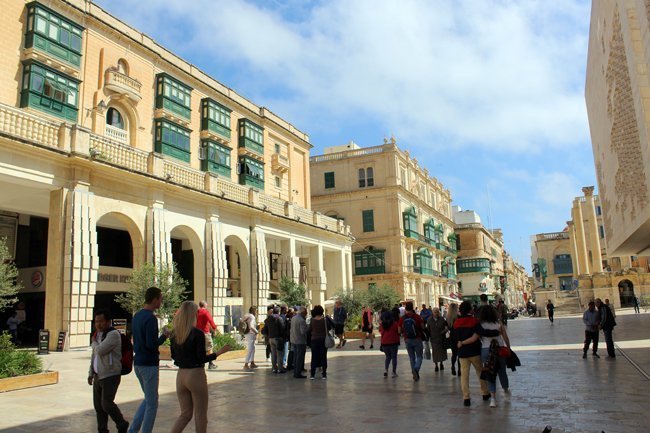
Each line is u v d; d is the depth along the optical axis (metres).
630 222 22.09
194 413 5.81
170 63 27.88
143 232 21.97
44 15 20.97
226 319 25.41
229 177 31.61
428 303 58.28
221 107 31.39
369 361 16.34
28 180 17.62
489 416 7.77
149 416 5.97
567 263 82.00
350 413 8.25
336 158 54.44
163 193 23.09
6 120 17.00
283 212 32.78
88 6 23.30
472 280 77.44
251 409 8.73
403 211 53.09
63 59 21.59
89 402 9.45
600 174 30.33
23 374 11.30
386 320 12.49
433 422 7.46
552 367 13.03
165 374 13.60
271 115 37.31
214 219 26.17
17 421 7.91
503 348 8.80
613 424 7.04
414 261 55.25
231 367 15.20
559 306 55.31
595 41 24.23
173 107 27.52
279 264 32.97
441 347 13.08
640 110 15.83
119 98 24.42
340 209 53.50
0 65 19.39
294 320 12.92
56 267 18.31
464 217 84.62
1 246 13.34
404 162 55.56
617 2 17.28
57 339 17.83
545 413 7.84
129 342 6.83
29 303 23.17
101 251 25.59
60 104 21.19
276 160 36.66
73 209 18.73
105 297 24.62
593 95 28.08
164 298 18.30
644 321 30.69
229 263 33.25
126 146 21.41
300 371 12.70
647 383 10.18
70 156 18.67
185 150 28.19
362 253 52.03
